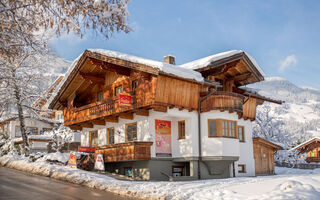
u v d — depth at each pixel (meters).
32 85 23.94
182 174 19.88
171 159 19.27
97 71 21.25
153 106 16.91
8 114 25.06
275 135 38.19
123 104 17.42
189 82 18.09
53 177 16.31
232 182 14.12
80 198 10.79
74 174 15.73
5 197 10.54
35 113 24.94
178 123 19.42
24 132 23.23
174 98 17.44
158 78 16.58
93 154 21.19
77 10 7.09
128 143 18.17
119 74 18.67
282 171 29.20
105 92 21.28
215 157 18.25
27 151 22.94
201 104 18.92
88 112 21.64
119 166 20.62
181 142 19.00
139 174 18.86
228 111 19.14
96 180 14.41
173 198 10.55
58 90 23.19
